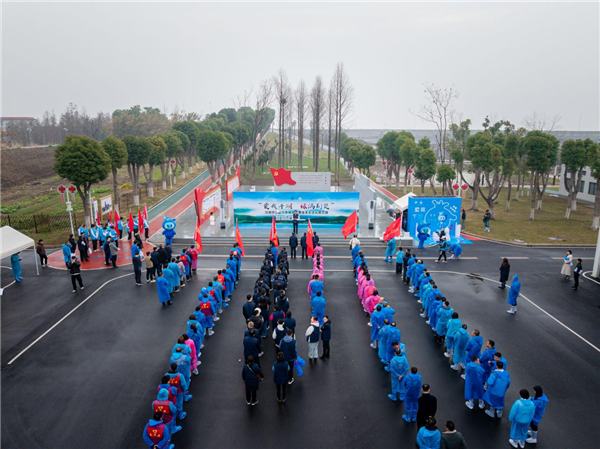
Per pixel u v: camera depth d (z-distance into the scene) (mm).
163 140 43969
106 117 113500
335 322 15859
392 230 24250
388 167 55344
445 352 13703
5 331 15180
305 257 24438
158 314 16578
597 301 18266
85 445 9500
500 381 10102
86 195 28906
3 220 30219
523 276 21469
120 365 12898
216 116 88250
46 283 20219
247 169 63125
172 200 41625
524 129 46312
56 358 13320
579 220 34562
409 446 9430
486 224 30766
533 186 34562
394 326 12523
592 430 10016
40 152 74562
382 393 11469
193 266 21172
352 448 9375
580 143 33625
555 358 13406
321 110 64562
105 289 19375
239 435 9773
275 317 13297
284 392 10953
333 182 56031
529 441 9547
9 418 10453
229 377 12180
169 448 9148
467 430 9961
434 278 21078
